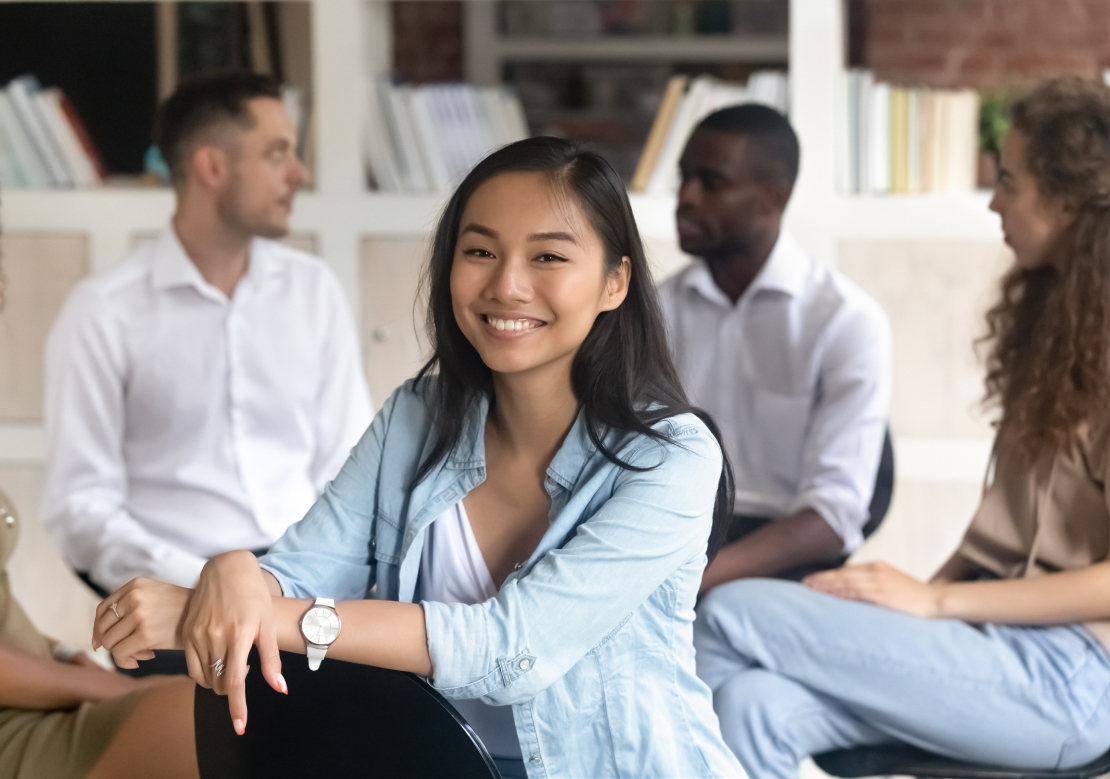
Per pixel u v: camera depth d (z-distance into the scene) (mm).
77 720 1469
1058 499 1770
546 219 1236
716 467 1305
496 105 3207
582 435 1333
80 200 3170
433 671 1175
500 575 1391
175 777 1415
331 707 1146
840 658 1686
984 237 2994
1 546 1605
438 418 1413
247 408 2508
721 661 1755
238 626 1133
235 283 2545
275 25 3346
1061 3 4992
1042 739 1650
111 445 2418
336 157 3174
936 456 3088
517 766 1359
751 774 1695
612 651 1275
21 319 3205
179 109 2441
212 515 2469
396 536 1424
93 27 3879
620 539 1233
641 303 1332
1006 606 1705
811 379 2438
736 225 2447
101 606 1208
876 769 1719
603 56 6199
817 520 2287
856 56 5203
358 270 3205
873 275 3049
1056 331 1767
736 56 6164
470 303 1267
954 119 3023
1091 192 1751
